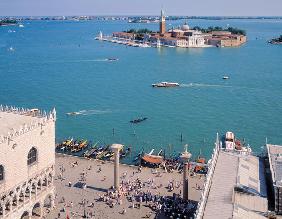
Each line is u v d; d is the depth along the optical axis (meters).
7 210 92.31
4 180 88.50
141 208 107.56
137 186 119.81
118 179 114.75
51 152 103.50
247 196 87.44
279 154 101.56
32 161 97.38
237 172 94.50
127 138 177.12
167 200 110.81
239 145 158.38
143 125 196.50
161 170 133.62
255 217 80.31
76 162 138.25
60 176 126.31
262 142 175.50
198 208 77.81
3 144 86.81
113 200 111.25
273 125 198.12
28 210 97.31
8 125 95.69
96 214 104.38
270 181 95.19
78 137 177.25
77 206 108.44
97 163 139.25
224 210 78.94
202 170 133.00
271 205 87.94
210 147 167.50
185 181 107.69
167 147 166.75
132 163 143.00
